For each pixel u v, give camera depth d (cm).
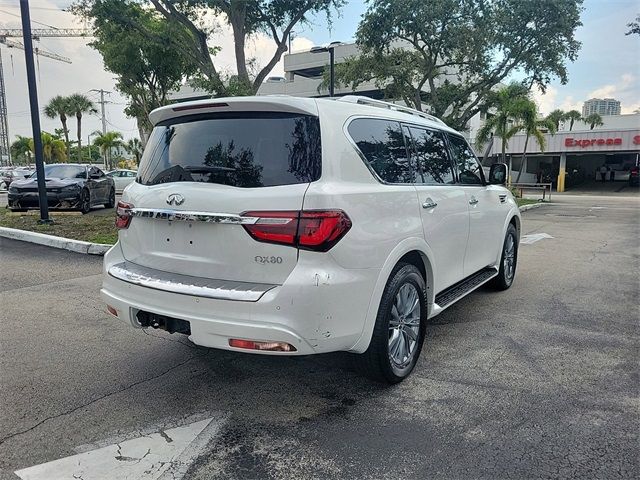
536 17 1881
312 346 290
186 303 305
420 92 2317
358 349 319
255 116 320
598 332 475
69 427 306
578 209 2044
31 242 952
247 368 393
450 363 400
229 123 325
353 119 339
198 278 316
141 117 2211
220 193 304
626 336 464
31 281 668
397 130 392
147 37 1502
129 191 368
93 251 845
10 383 366
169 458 274
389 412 323
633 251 938
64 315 525
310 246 285
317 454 277
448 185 448
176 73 1858
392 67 2120
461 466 265
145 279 330
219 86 1426
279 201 289
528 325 496
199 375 380
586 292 625
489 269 572
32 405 333
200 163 325
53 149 6194
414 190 377
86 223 1164
